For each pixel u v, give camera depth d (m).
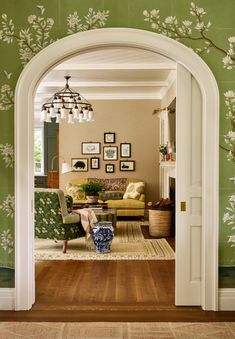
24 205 4.18
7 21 4.20
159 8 4.19
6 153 4.21
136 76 8.62
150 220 8.16
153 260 6.20
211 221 4.18
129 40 4.17
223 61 4.18
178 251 4.28
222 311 4.15
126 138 11.12
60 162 11.20
